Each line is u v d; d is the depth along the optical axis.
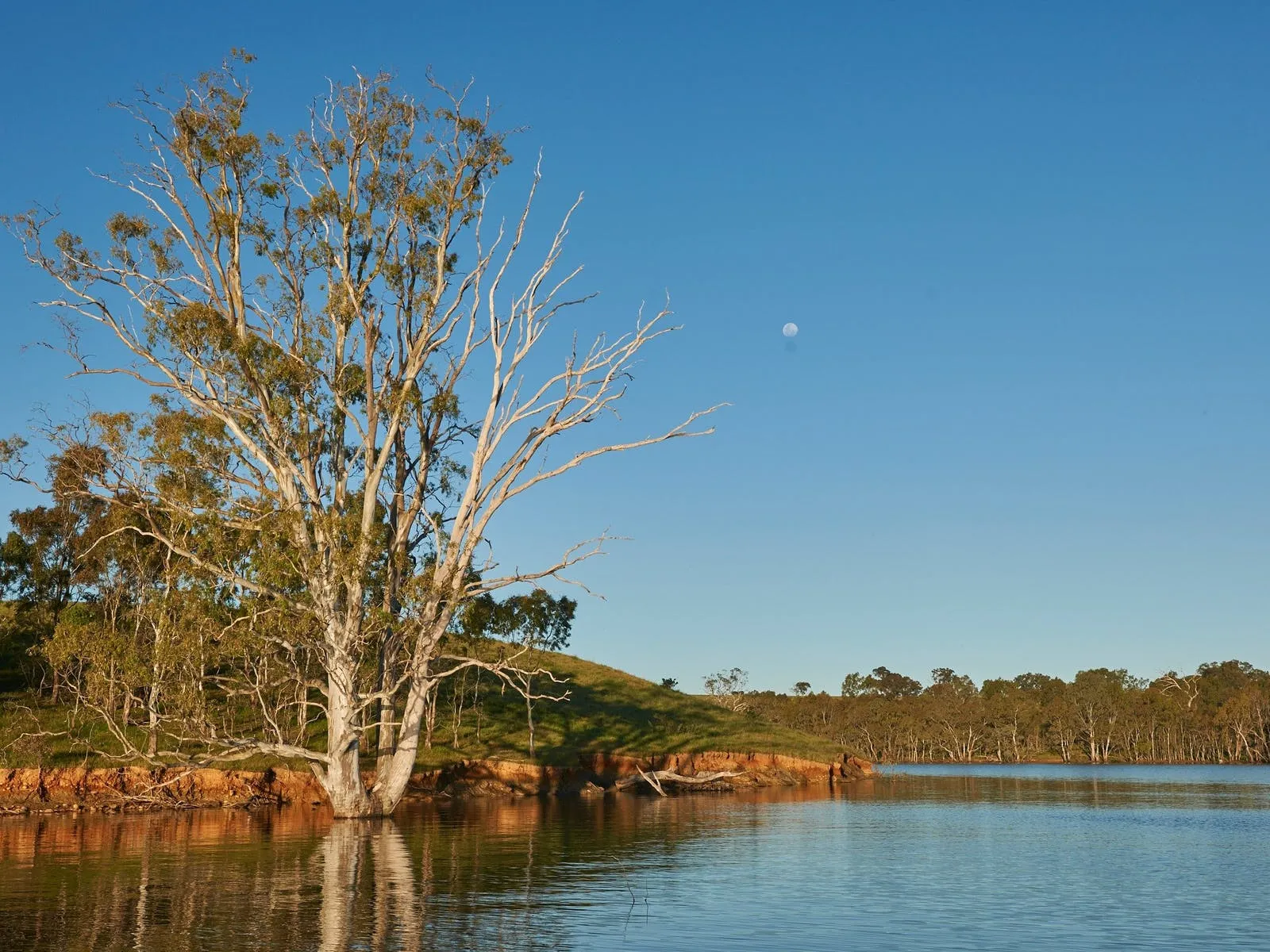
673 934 20.28
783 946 19.25
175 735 43.06
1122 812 58.25
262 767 52.06
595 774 67.94
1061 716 181.50
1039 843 40.06
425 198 44.41
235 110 43.09
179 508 41.56
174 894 23.86
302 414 43.16
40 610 65.38
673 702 92.25
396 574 43.72
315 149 44.41
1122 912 23.67
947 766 164.88
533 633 66.62
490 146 45.28
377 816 44.41
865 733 180.75
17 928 19.78
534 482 42.91
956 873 30.31
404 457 46.22
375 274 44.88
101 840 35.12
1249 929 21.58
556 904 23.41
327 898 23.50
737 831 42.28
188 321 40.69
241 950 17.91
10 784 47.44
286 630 40.47
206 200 42.84
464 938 19.34
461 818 45.62
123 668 43.69
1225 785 93.25
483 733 69.44
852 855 34.72
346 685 42.50
